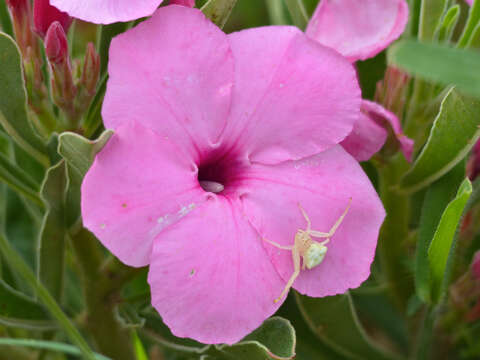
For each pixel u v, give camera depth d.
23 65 0.20
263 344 0.20
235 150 0.20
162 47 0.19
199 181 0.20
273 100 0.20
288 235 0.19
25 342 0.21
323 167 0.20
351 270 0.19
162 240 0.18
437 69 0.16
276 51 0.20
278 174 0.20
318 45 0.20
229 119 0.20
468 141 0.21
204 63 0.19
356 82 0.20
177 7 0.19
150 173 0.18
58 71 0.20
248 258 0.19
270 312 0.19
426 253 0.22
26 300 0.22
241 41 0.20
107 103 0.18
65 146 0.18
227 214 0.19
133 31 0.19
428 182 0.22
